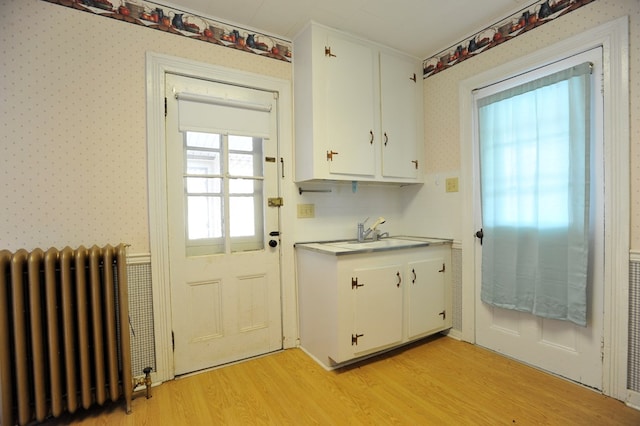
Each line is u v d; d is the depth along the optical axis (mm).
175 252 2000
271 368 2105
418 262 2346
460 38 2451
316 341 2219
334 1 1979
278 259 2375
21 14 1599
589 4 1752
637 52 1591
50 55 1655
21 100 1596
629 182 1629
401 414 1603
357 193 2746
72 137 1708
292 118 2408
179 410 1662
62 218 1688
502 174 2178
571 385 1838
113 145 1809
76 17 1717
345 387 1858
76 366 1598
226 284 2166
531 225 2025
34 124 1622
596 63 1746
